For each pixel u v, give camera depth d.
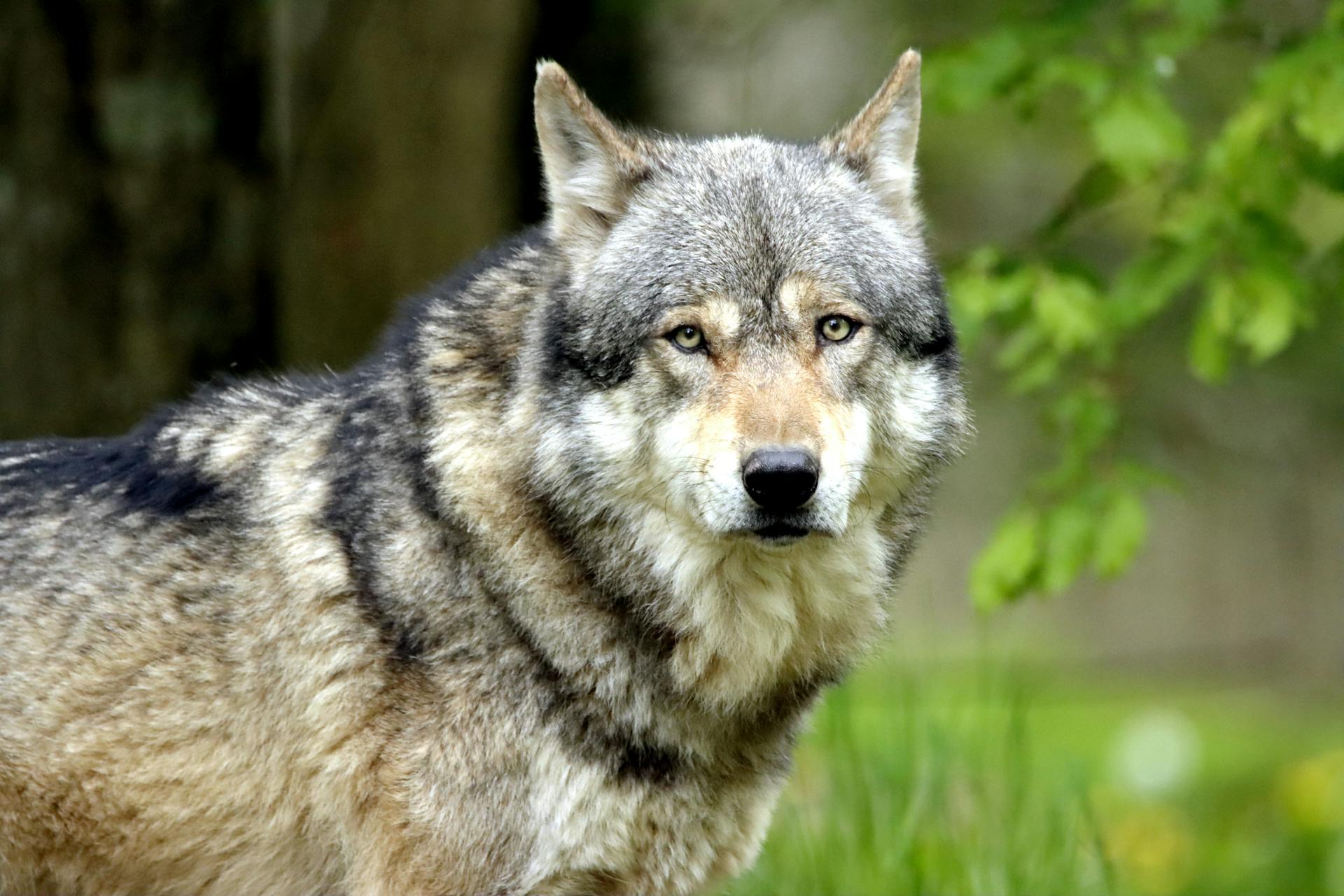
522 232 8.72
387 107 16.61
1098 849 10.95
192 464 8.21
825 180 8.37
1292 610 28.95
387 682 7.58
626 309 7.82
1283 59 11.16
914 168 8.98
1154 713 23.64
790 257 7.88
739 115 23.36
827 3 22.52
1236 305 11.12
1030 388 11.95
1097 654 28.42
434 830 7.48
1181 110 14.09
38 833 7.97
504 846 7.51
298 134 16.72
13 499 8.36
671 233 7.96
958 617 27.09
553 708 7.59
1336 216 15.88
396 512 7.72
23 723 7.86
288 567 7.80
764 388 7.59
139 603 7.91
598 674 7.66
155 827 7.93
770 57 23.39
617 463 7.71
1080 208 12.55
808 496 7.35
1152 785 18.98
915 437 8.22
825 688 8.62
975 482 28.08
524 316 8.08
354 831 7.76
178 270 13.77
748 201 8.05
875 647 8.61
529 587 7.63
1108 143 11.17
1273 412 25.55
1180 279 11.40
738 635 7.91
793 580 8.03
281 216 14.74
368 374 8.20
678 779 7.85
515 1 17.16
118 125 13.49
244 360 14.24
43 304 13.21
